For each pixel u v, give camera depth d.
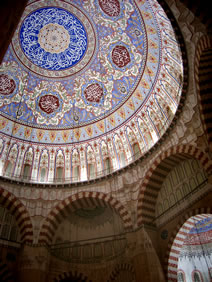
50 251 18.64
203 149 14.27
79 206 20.00
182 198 16.05
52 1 19.39
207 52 11.85
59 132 22.48
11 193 18.77
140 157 18.70
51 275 18.56
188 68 14.09
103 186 19.64
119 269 19.56
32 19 19.91
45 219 18.67
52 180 20.83
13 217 19.58
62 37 21.14
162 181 18.11
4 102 20.84
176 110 15.96
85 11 19.77
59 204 19.38
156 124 19.17
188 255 25.73
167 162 17.25
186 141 15.47
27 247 17.20
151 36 17.97
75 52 21.52
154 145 17.78
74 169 21.53
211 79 12.80
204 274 24.50
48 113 22.50
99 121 22.28
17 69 20.81
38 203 19.19
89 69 21.78
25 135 21.53
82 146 22.08
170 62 17.25
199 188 15.00
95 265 20.41
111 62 20.92
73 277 19.55
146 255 15.66
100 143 21.78
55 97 22.48
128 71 20.55
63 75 22.09
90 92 22.33
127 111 21.14
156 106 19.20
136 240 16.70
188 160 16.61
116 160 20.84
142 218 17.11
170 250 15.80
